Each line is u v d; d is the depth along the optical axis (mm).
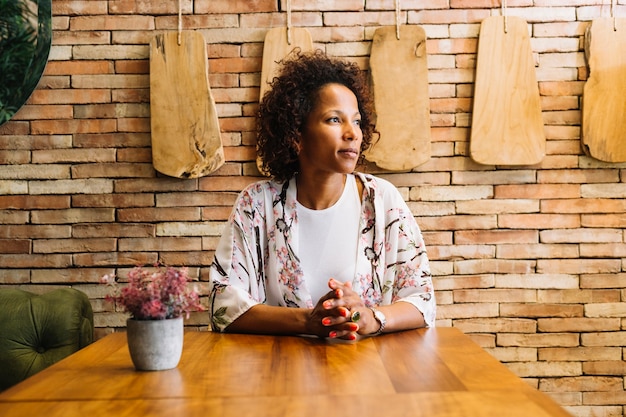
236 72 3047
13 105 3027
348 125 1923
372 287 2004
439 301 3010
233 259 1985
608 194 3021
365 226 2021
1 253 3047
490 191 3025
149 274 1423
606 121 2979
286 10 3047
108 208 3043
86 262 3041
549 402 1109
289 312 1797
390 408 1084
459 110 3039
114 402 1137
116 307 3027
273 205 2025
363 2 3049
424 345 1621
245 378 1297
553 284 3014
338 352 1543
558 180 3027
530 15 3041
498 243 3021
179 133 2988
